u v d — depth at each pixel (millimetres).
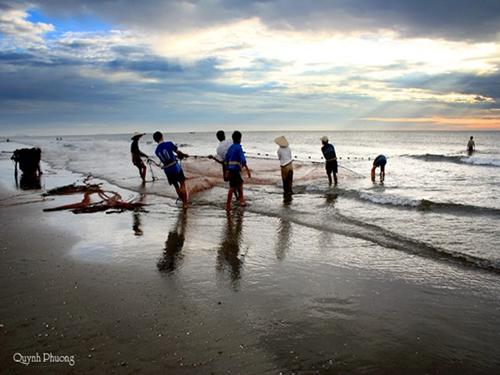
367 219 8516
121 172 17453
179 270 5449
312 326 3914
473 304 4418
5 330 3777
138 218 8711
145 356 3357
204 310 4234
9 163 21922
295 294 4680
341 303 4441
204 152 36281
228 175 9391
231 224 8164
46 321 3953
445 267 5605
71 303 4367
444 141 73688
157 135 9523
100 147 41625
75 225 8008
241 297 4586
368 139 89625
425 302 4473
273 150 44062
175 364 3244
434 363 3291
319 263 5781
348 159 29375
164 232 7500
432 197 11328
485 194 11875
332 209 9617
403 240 6922
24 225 8000
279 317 4094
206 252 6281
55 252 6195
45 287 4816
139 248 6445
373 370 3195
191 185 12656
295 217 8773
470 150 34781
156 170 17859
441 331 3822
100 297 4535
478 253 6172
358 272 5426
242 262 5820
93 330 3783
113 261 5801
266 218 8719
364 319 4070
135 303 4387
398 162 24094
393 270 5504
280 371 3162
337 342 3615
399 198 10219
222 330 3809
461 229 7617
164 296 4582
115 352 3410
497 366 3240
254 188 13258
